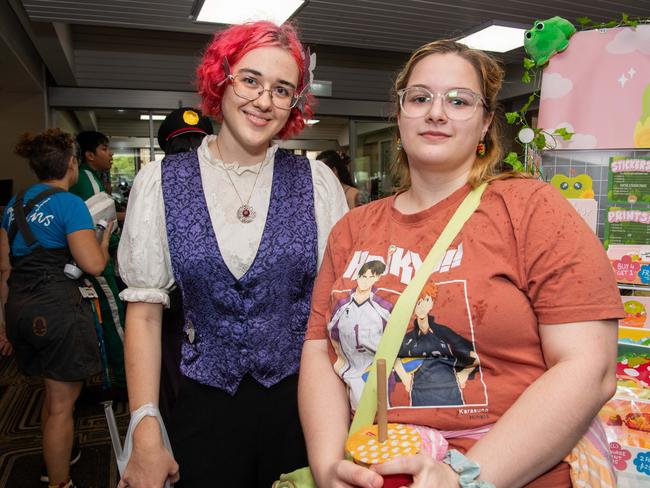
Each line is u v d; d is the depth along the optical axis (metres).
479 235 0.92
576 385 0.80
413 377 0.92
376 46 5.49
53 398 2.33
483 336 0.88
